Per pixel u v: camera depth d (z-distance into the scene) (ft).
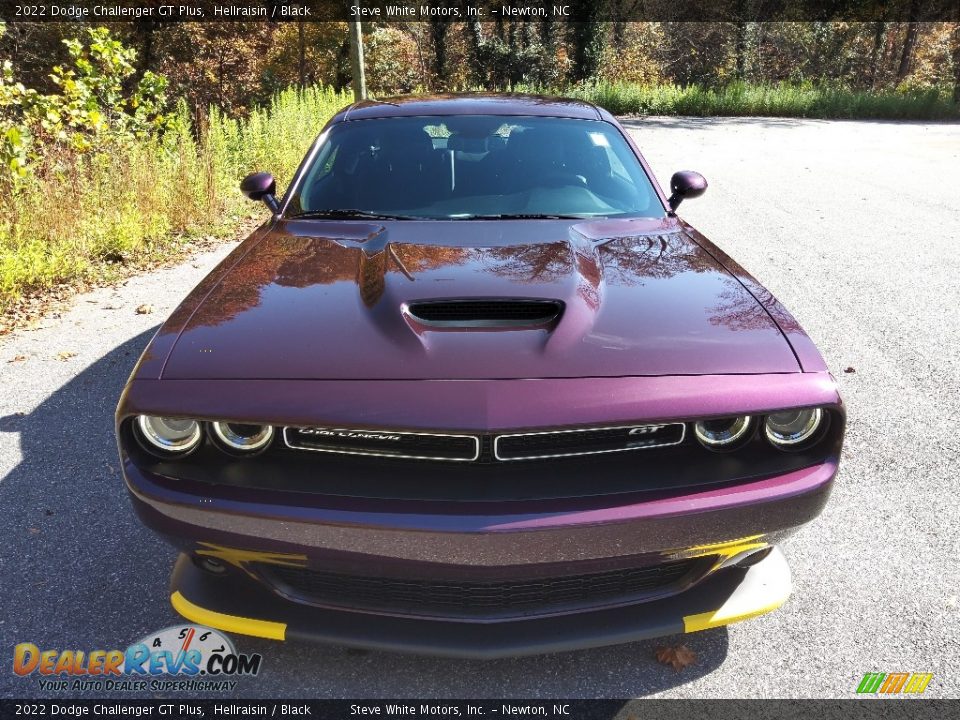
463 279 7.50
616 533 5.95
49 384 13.48
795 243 23.95
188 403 6.02
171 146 29.60
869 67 125.80
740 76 108.99
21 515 9.57
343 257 8.48
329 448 6.10
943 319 16.96
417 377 6.09
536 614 6.43
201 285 8.00
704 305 7.31
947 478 10.59
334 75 83.76
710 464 6.28
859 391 13.33
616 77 108.37
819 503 6.38
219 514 6.01
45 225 21.65
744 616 6.86
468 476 6.01
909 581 8.47
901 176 38.70
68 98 25.22
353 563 6.06
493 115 11.68
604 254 8.59
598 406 5.92
